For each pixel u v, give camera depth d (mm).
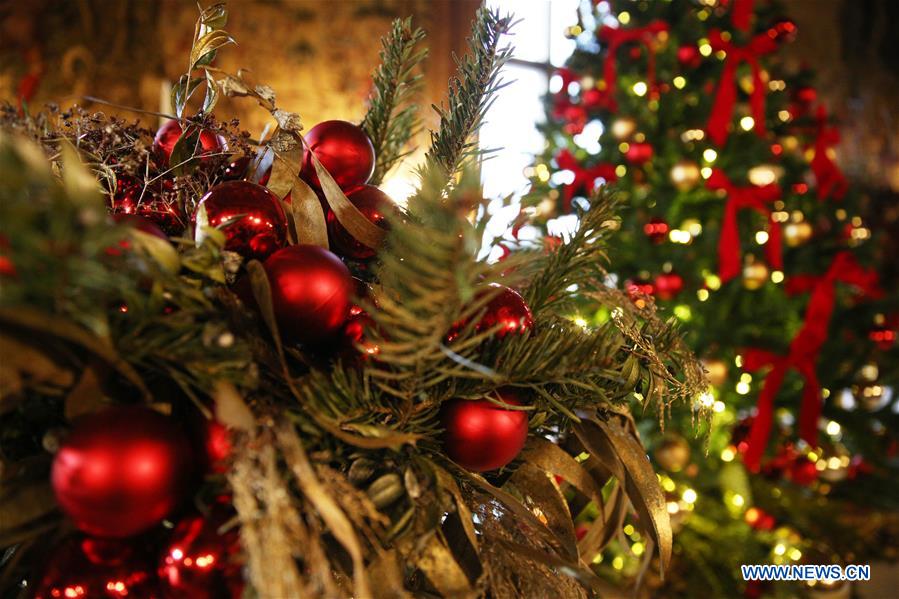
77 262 377
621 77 2113
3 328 421
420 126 861
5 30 2244
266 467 451
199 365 457
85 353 458
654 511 596
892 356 2541
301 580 442
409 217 535
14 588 548
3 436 496
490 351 536
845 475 2320
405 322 447
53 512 478
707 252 1989
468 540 554
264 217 547
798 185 2215
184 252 524
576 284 658
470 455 541
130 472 428
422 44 2711
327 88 2680
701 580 1775
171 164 633
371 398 525
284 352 540
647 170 2033
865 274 1990
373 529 512
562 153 1958
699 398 640
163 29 2445
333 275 523
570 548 591
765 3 2285
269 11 2607
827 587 1876
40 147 552
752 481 2086
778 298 2074
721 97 1905
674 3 2084
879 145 3908
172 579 469
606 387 600
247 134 640
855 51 3928
